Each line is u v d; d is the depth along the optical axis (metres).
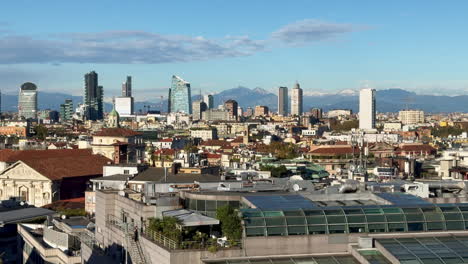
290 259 66.25
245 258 65.44
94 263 89.25
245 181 111.25
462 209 72.94
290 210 69.56
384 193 81.69
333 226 69.00
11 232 145.00
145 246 70.44
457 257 65.50
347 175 187.62
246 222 67.56
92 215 142.75
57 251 105.81
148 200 80.12
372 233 69.56
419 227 70.81
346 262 66.12
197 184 94.69
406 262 64.25
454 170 191.25
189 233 68.31
